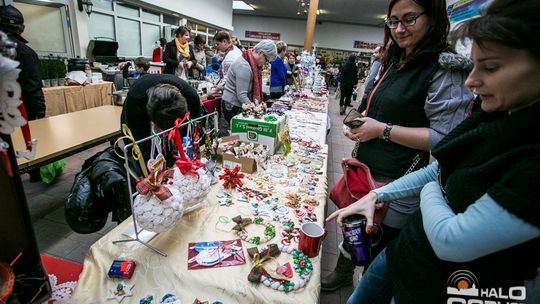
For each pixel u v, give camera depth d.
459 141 0.55
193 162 0.98
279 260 0.86
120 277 0.76
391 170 1.09
